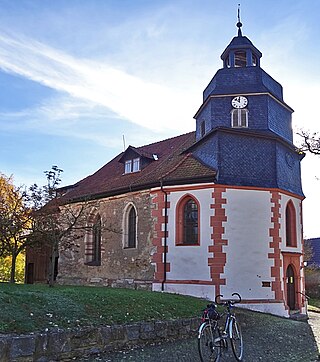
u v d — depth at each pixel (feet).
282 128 73.26
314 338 46.68
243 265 60.64
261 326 50.11
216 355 32.17
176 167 68.03
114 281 72.90
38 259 92.22
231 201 61.93
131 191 72.13
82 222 68.18
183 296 54.85
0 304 30.99
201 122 74.74
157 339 36.55
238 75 71.05
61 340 28.94
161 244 64.95
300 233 71.00
